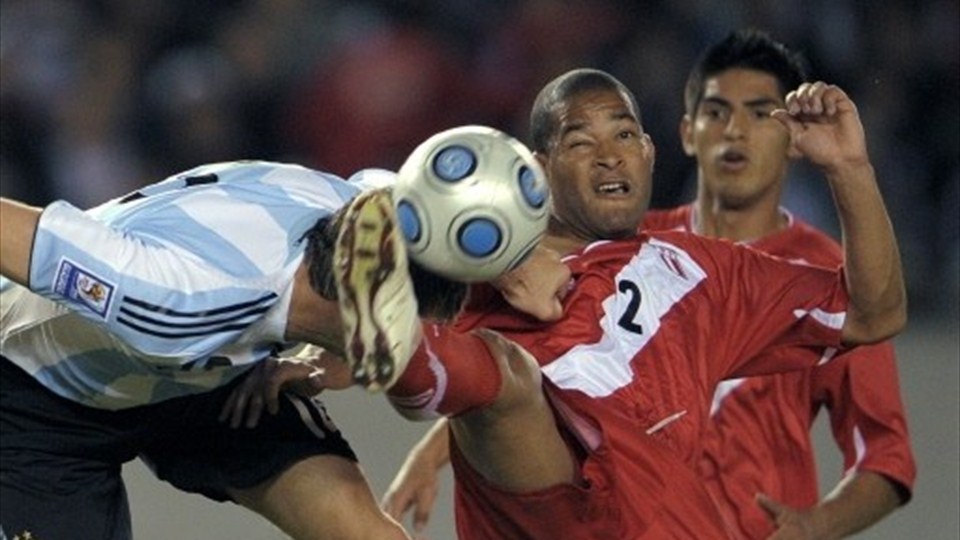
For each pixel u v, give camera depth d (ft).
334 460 52.60
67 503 51.88
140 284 44.80
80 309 45.39
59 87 121.60
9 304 50.44
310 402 53.62
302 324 46.37
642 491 50.16
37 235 44.73
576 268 52.26
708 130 62.39
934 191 116.57
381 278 42.93
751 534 58.80
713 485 58.90
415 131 121.19
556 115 52.80
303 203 47.24
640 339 51.67
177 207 46.32
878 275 52.19
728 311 52.95
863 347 60.08
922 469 78.95
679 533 50.16
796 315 53.21
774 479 59.36
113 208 47.29
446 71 121.90
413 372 45.75
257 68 121.90
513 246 44.09
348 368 49.39
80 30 124.26
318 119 121.19
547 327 51.47
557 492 48.96
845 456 61.67
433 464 57.26
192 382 49.62
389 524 52.08
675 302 52.44
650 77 118.21
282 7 123.75
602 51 121.90
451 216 43.60
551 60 121.80
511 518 49.88
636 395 51.06
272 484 52.42
